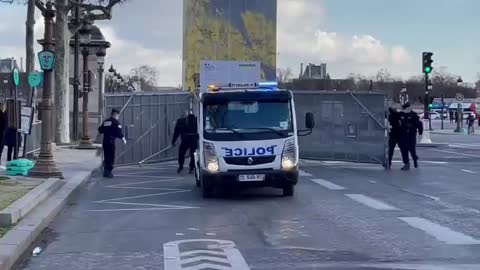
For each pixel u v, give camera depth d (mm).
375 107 23562
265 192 16094
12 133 20062
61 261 8594
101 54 38938
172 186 17859
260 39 46406
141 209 13453
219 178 14383
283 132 14555
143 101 25219
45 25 17719
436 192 15930
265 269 7980
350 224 11273
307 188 16922
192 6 45688
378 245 9414
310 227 11000
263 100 14828
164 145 26734
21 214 11125
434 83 136000
